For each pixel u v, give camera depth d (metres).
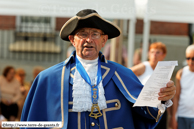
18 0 9.21
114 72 5.84
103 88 5.58
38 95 5.63
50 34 19.70
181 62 19.56
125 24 17.81
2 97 11.71
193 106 9.56
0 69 19.06
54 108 5.46
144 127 5.98
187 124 9.63
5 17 19.89
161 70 4.96
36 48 19.62
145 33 11.21
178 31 20.25
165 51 9.04
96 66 5.79
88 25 5.38
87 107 5.38
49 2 9.23
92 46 5.50
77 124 5.36
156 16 9.76
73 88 5.48
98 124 5.40
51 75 5.69
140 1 10.08
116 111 5.57
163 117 8.77
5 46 19.62
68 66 5.78
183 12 9.72
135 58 13.83
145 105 5.38
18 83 12.15
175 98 9.86
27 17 19.92
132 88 5.80
